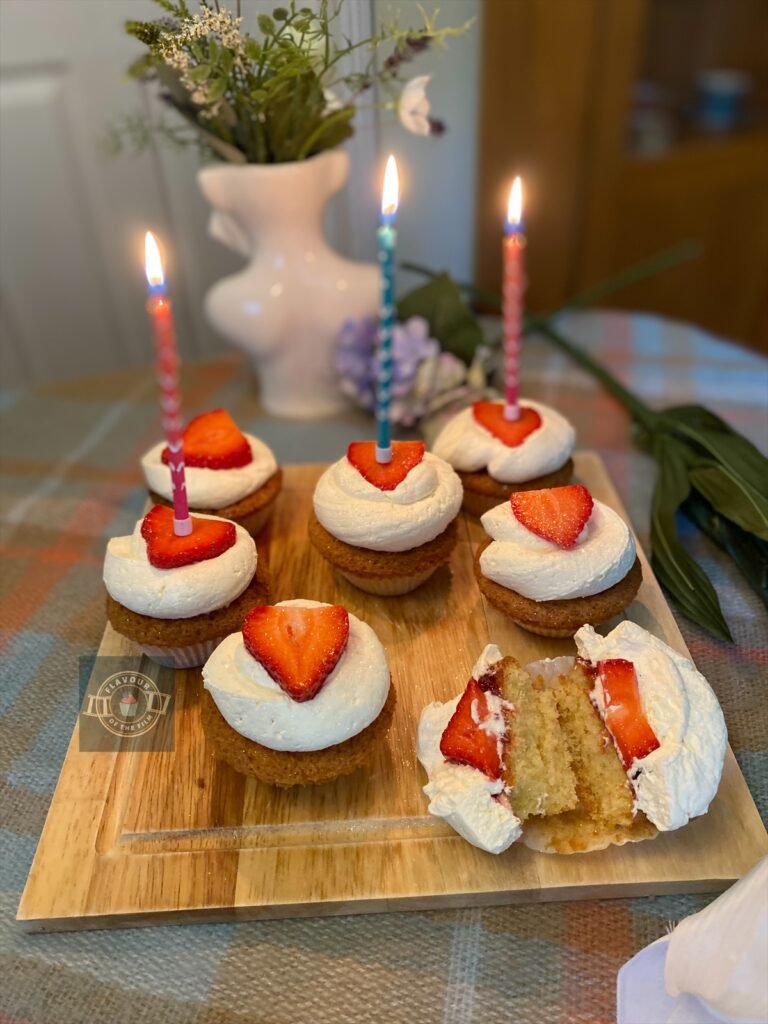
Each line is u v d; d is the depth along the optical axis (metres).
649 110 0.70
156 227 0.54
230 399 0.49
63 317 0.57
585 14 0.56
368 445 0.34
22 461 0.44
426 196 0.52
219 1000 0.23
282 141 0.40
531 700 0.28
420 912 0.25
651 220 0.71
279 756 0.26
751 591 0.35
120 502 0.41
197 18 0.34
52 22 0.46
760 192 0.74
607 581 0.31
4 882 0.26
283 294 0.43
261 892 0.25
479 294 0.51
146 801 0.27
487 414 0.38
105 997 0.23
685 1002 0.22
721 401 0.47
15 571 0.37
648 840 0.26
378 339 0.43
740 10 0.69
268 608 0.28
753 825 0.26
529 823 0.26
